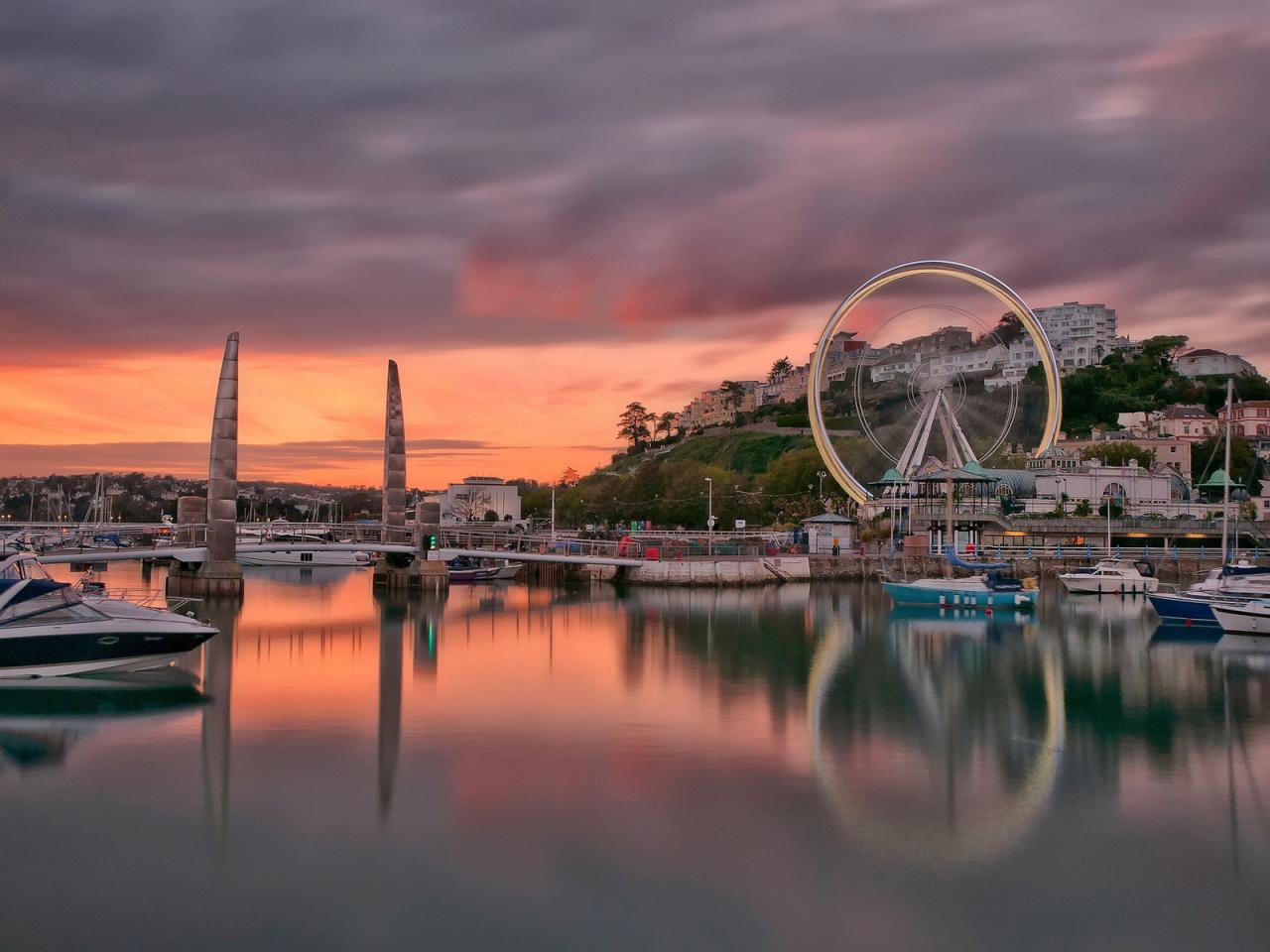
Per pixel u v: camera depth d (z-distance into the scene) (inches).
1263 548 6186.0
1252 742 2036.2
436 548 5196.9
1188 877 1387.8
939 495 6501.0
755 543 6742.1
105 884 1344.7
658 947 1195.3
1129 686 2591.0
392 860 1414.9
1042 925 1256.8
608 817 1568.7
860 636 3506.4
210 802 1632.6
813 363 7150.6
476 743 1972.2
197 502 5029.5
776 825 1545.3
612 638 3422.7
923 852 1455.5
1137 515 6781.5
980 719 2215.8
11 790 1686.8
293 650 3127.5
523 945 1198.3
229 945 1196.5
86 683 2490.2
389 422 5521.7
